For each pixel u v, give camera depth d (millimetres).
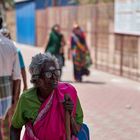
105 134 10547
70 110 4715
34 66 4656
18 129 4992
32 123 4754
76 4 26906
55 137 4680
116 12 21562
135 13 19625
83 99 14859
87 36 25406
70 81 19156
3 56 7297
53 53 18750
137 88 17500
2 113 7512
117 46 21734
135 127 11234
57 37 18750
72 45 19031
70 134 4805
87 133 5121
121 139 10156
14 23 46438
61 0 30000
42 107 4680
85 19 25578
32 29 39688
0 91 7387
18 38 45031
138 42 19672
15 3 45250
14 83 7645
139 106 13812
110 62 22547
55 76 4668
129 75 20578
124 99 14945
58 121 4680
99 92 16344
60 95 4711
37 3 37375
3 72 7363
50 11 33031
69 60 27891
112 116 12422
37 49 35938
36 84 4688
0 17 7465
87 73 19156
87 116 12375
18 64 7574
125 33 20719
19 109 4773
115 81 19516
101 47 23562
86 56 19047
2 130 8031
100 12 23484
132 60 20266
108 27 22609
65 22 29219
